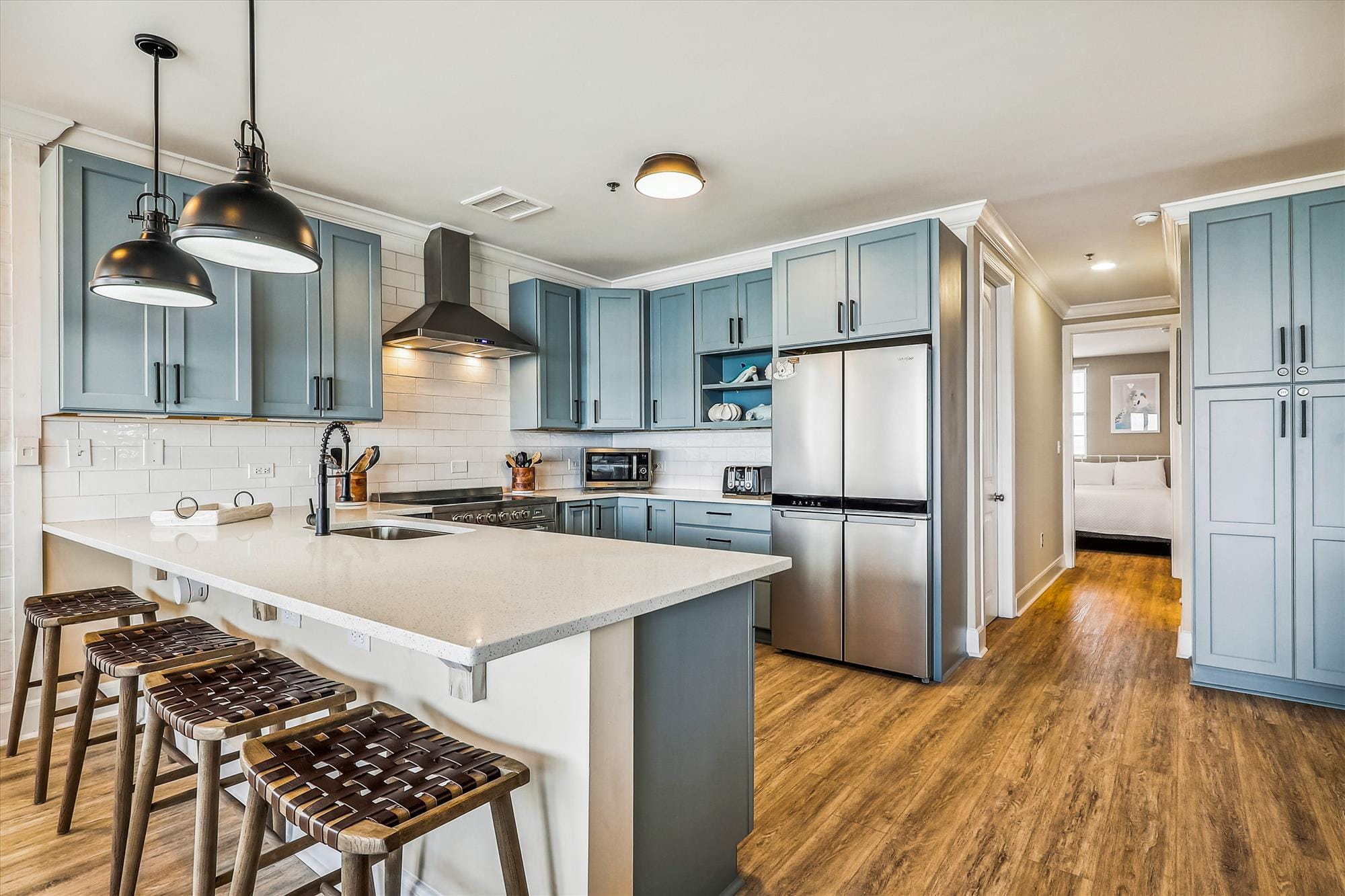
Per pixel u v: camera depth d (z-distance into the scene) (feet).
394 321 12.03
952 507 11.02
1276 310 9.45
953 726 8.77
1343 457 9.02
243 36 6.57
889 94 7.75
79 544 8.74
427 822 3.25
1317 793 6.98
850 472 11.09
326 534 7.30
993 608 14.07
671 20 6.40
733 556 5.98
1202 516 10.05
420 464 12.58
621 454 15.26
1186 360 11.54
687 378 14.67
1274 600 9.52
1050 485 18.02
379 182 10.23
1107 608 15.10
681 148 9.10
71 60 6.95
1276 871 5.73
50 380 7.99
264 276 9.46
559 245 13.46
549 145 8.99
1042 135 8.78
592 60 7.05
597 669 4.09
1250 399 9.64
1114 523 23.02
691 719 5.09
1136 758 7.82
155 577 8.70
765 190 10.60
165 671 5.24
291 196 10.40
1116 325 18.80
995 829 6.40
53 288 7.92
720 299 14.17
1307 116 8.27
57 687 7.29
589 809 4.08
